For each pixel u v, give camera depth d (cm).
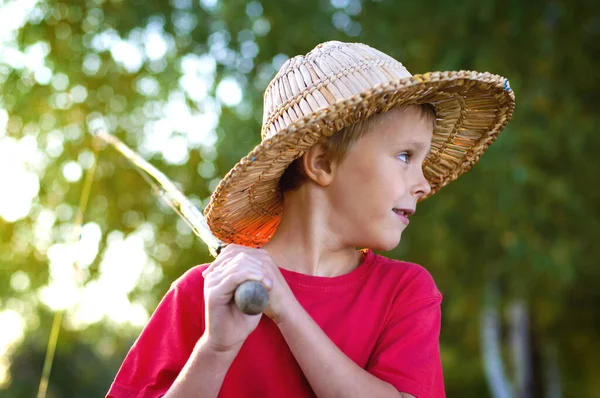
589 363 1187
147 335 226
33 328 1118
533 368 1062
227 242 254
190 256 977
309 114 206
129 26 910
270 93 236
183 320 223
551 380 1061
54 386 2311
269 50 867
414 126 224
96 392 2405
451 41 827
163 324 225
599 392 1224
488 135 253
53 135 990
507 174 773
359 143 220
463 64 812
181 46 911
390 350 219
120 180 977
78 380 2362
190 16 894
